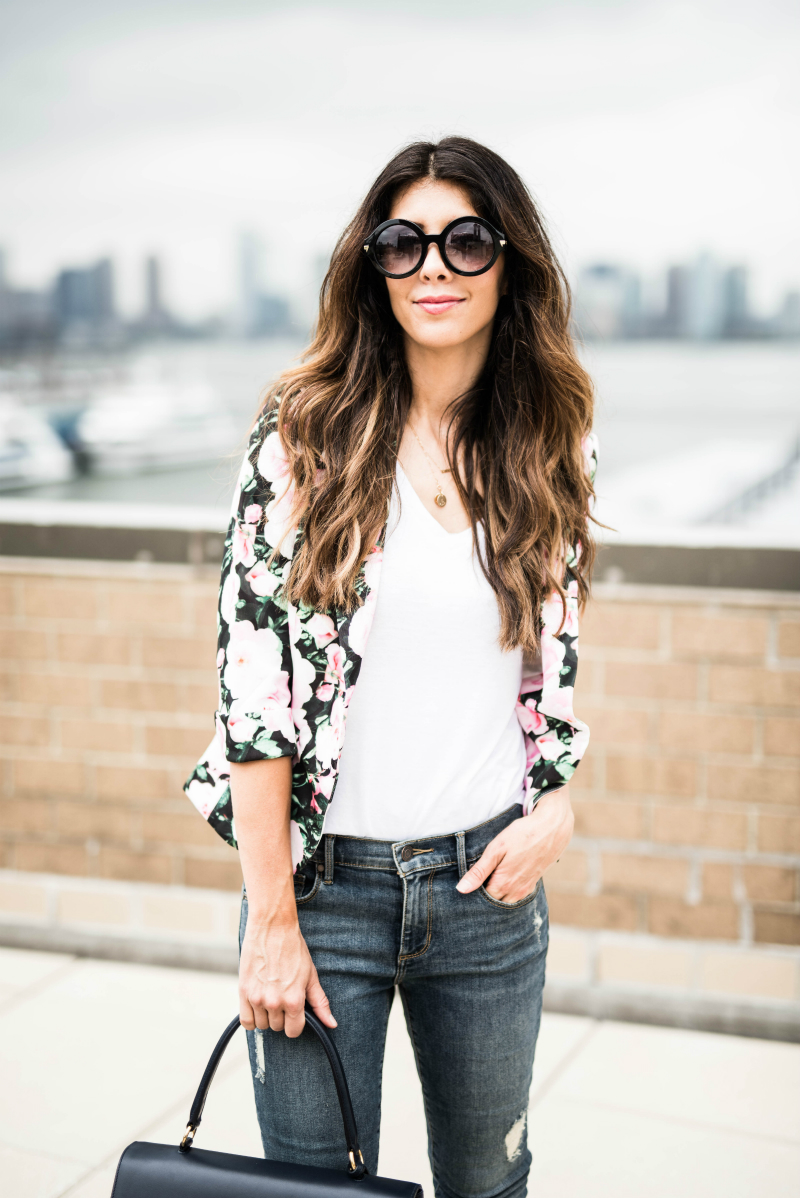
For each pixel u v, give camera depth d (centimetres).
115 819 289
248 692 111
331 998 115
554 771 124
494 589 115
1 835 297
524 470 121
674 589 251
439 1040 122
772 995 255
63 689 288
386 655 114
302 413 115
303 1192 104
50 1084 230
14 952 294
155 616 279
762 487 402
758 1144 211
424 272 115
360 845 115
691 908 258
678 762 256
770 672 248
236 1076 235
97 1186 197
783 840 252
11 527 285
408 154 119
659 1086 231
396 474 117
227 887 284
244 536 113
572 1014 262
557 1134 213
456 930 117
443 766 116
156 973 281
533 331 124
